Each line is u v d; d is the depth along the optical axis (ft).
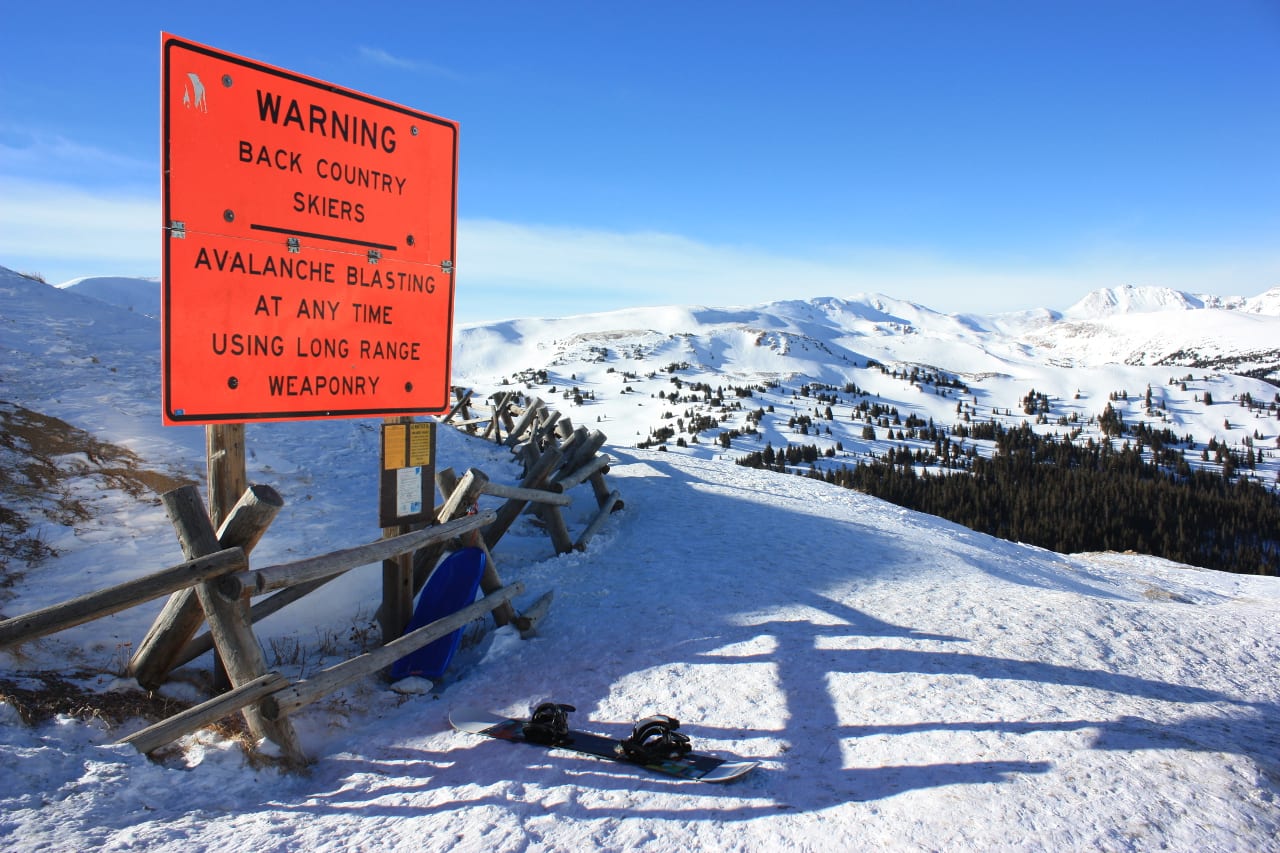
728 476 52.26
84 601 12.23
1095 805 11.19
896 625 20.48
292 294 16.15
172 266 14.43
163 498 13.62
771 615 21.20
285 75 15.69
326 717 15.55
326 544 26.76
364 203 17.19
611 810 11.42
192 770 12.36
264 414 15.92
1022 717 14.35
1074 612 22.76
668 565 26.84
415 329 18.43
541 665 18.44
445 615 18.83
